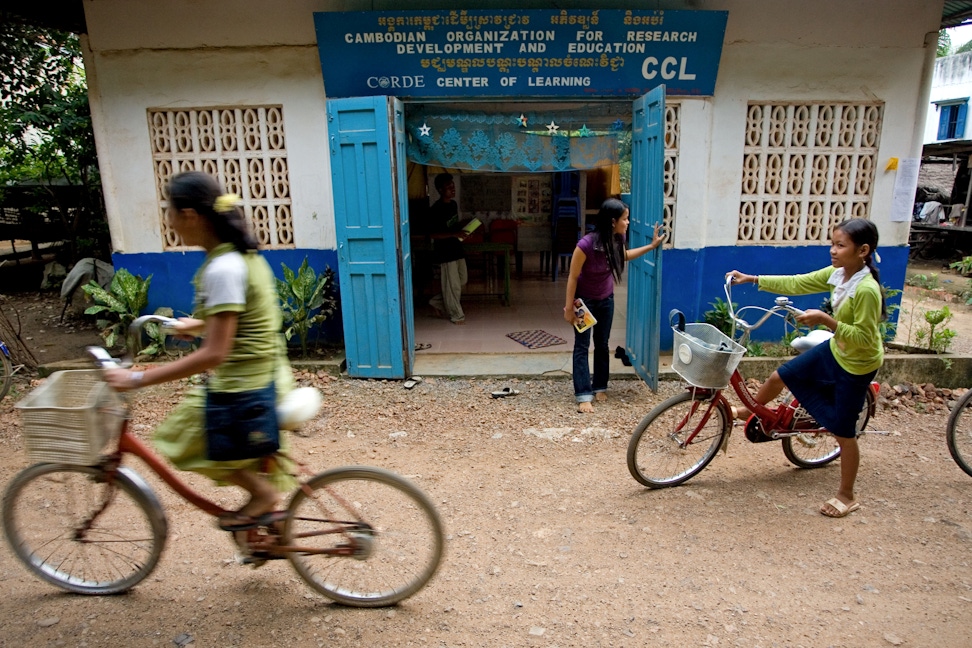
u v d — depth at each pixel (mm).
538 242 10000
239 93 5617
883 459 4117
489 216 10102
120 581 2783
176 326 2549
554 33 5230
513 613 2701
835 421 3275
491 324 7148
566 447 4328
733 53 5531
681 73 5426
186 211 2109
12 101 7672
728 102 5625
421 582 2686
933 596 2797
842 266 3209
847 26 5504
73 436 2387
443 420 4770
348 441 4434
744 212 5934
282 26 5465
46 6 5801
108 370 2246
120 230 5895
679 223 5852
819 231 5980
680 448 3629
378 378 5520
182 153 5777
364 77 5402
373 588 2777
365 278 5309
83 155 7996
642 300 5199
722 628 2607
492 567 3006
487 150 5891
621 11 5160
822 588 2850
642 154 5152
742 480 3830
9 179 8727
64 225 9242
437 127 5840
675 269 5945
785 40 5520
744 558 3068
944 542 3195
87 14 5434
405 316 5445
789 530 3301
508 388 5348
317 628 2609
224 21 5461
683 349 3369
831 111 5734
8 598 2783
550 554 3109
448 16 5160
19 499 2717
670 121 5664
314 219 5859
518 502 3604
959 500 3602
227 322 2135
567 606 2744
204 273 2145
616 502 3592
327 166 5734
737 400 5133
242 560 2641
